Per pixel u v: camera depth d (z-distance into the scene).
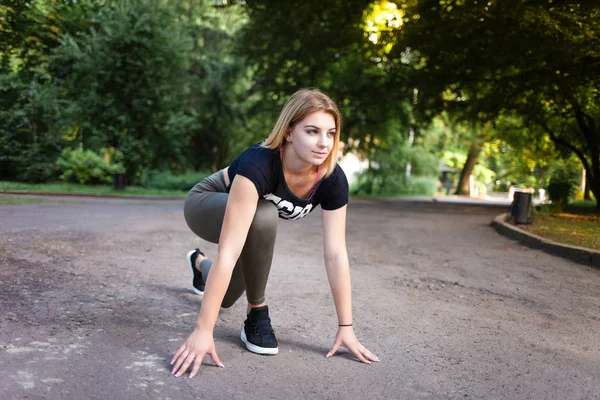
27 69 24.62
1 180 24.27
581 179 33.03
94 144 24.47
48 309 3.39
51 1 23.44
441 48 14.05
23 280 4.06
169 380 2.45
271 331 2.92
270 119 27.48
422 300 4.29
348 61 23.27
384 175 30.12
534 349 3.15
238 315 3.59
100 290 3.98
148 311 3.52
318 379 2.57
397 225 10.62
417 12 13.38
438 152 36.47
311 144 2.53
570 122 19.50
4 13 20.55
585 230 8.85
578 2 11.41
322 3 16.28
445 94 21.78
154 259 5.47
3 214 8.98
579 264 6.25
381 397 2.40
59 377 2.39
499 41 12.80
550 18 10.95
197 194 3.12
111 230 7.50
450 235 9.00
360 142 28.06
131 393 2.29
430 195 34.47
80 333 2.99
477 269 5.81
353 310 3.87
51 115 24.39
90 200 15.43
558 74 14.08
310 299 4.13
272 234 2.80
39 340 2.83
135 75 24.22
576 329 3.63
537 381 2.65
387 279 5.11
